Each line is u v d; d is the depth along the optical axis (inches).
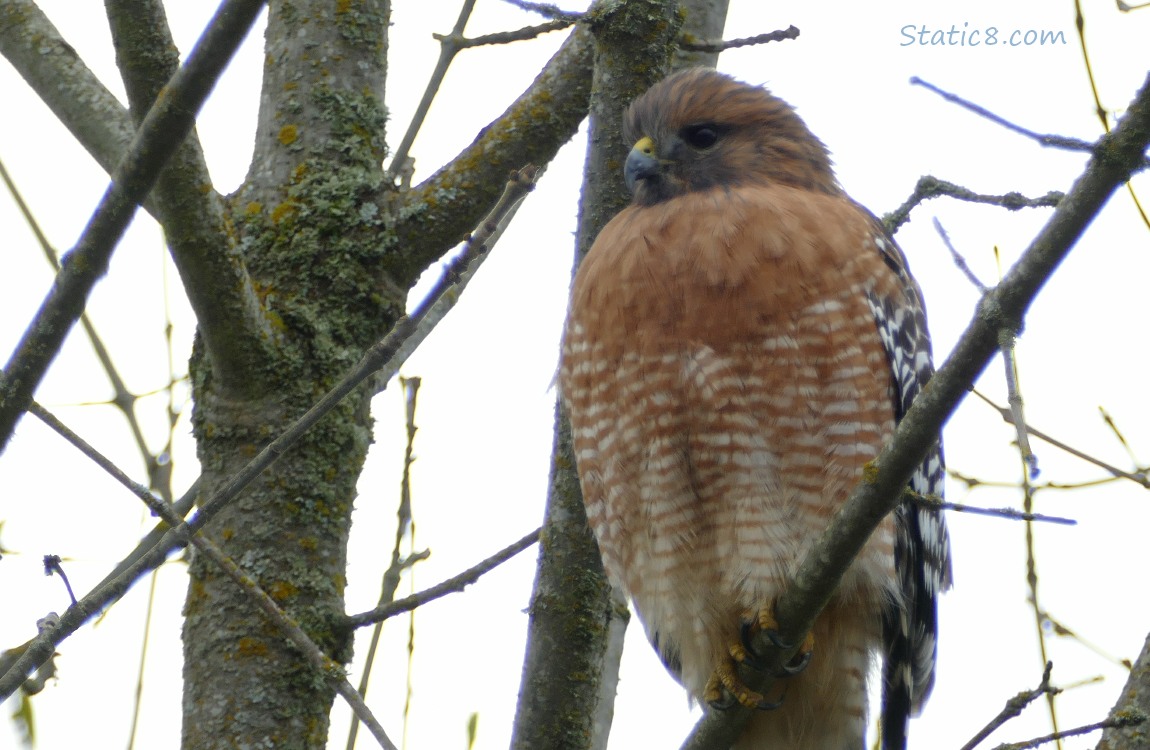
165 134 306.8
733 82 458.9
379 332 437.1
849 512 316.5
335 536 418.3
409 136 458.6
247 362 413.4
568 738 384.8
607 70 415.5
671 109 438.9
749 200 415.8
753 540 396.8
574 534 402.9
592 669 391.5
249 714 394.6
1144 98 261.3
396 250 441.7
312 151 450.0
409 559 438.3
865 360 394.6
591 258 423.2
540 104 454.6
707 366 396.5
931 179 400.2
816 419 392.5
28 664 302.4
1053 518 283.4
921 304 434.0
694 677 425.7
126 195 311.1
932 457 430.0
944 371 288.4
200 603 408.8
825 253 396.5
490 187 448.8
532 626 395.2
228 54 300.8
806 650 390.6
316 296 433.4
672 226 411.8
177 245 384.8
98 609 310.3
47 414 318.0
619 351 408.5
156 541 426.6
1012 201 364.5
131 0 323.9
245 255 438.9
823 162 464.1
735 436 396.8
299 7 465.7
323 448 420.8
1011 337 270.5
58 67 431.5
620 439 412.5
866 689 420.8
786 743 421.7
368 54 465.1
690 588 413.7
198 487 421.7
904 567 417.7
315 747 399.2
